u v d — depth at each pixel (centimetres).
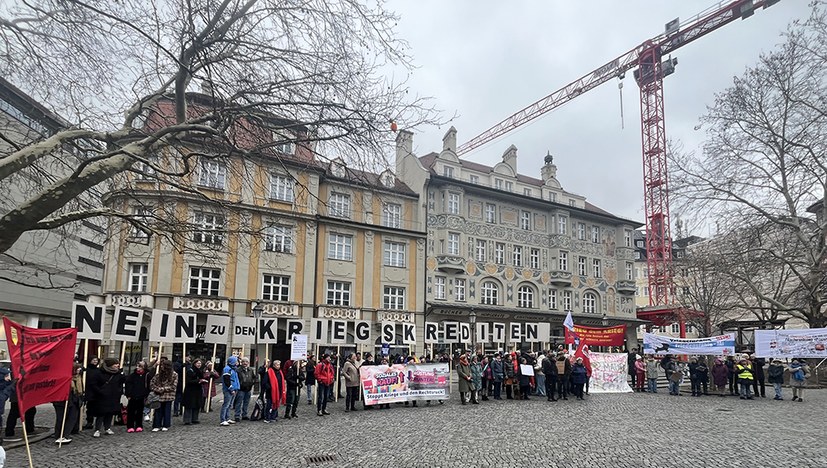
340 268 3612
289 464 980
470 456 1036
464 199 4228
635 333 5066
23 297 3416
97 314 1516
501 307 4203
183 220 1404
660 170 6206
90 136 1034
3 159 941
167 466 966
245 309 3206
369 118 1153
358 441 1207
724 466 948
